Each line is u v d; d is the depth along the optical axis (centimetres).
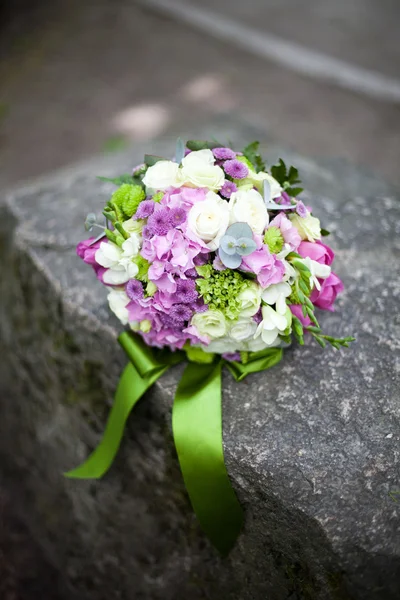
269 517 91
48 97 286
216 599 104
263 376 98
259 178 89
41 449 130
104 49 322
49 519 129
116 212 89
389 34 312
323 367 98
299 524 88
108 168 147
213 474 91
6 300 131
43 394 125
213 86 287
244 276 86
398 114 256
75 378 114
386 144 239
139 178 95
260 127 174
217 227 83
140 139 248
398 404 94
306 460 89
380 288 109
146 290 87
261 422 93
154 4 362
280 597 95
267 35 322
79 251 94
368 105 264
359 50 300
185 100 278
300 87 281
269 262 83
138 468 107
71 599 124
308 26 328
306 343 101
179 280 85
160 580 110
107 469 105
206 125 176
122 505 112
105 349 107
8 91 293
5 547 131
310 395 95
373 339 101
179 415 93
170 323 89
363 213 126
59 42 331
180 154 92
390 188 150
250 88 283
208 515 93
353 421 93
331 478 88
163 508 106
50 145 252
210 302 86
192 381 96
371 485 88
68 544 125
